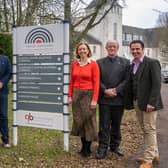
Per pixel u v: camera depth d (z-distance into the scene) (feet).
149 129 21.50
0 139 26.71
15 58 24.89
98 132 23.43
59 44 23.27
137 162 22.52
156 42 240.53
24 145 25.58
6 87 24.36
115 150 24.00
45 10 57.62
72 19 61.26
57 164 21.53
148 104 21.01
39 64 24.08
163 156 24.25
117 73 22.71
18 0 59.52
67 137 23.89
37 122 24.59
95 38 227.81
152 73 20.98
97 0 63.98
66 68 23.20
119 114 23.32
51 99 23.95
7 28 63.05
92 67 22.36
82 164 21.76
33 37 24.12
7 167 20.66
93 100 22.22
